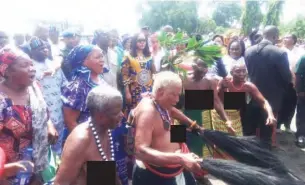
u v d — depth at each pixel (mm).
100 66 2881
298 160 4488
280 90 4871
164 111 2215
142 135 2137
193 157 2023
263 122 3924
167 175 2291
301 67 5469
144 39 4234
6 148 2137
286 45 6566
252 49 4898
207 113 3434
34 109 2256
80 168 1719
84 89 2793
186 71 3502
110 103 1714
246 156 2365
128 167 3787
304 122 5527
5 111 2125
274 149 2623
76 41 4824
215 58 3633
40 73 3742
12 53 2141
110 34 5043
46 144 2346
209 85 3506
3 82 2201
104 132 1798
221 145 2438
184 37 3662
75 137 1704
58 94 3936
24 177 2096
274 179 2020
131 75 4207
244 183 1952
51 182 1964
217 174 1973
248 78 4965
